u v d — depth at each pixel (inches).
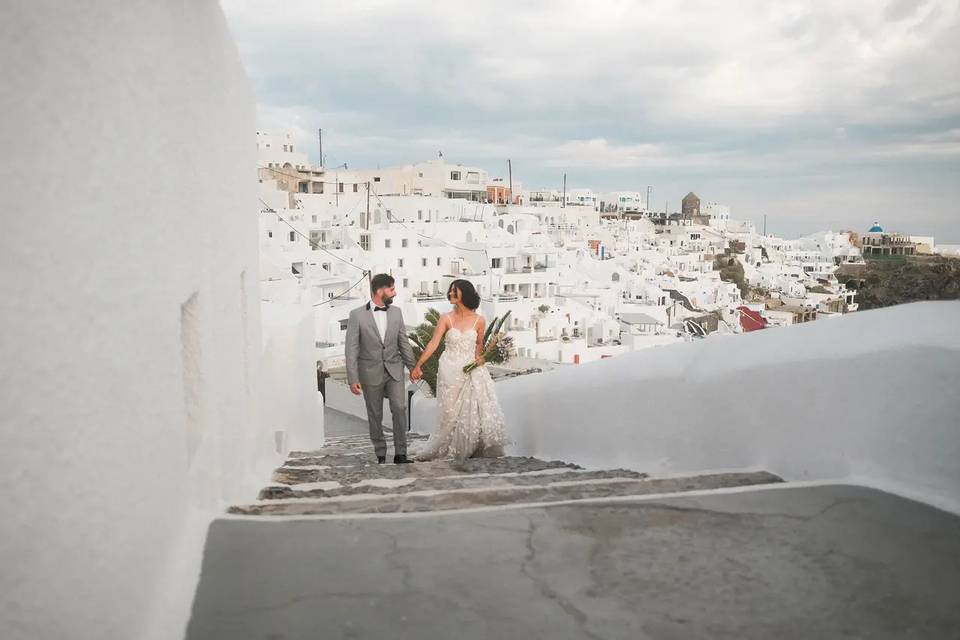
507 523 158.9
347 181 4670.3
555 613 118.4
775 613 117.3
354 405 1083.3
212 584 127.6
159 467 116.0
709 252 6781.5
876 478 171.9
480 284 2709.2
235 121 235.5
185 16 146.6
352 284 2309.3
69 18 81.0
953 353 157.4
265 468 280.1
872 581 127.0
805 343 197.0
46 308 74.4
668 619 116.2
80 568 80.8
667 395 248.7
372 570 134.6
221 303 192.1
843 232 7854.3
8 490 67.8
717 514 159.6
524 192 6919.3
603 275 3695.9
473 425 340.2
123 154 98.3
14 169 68.9
